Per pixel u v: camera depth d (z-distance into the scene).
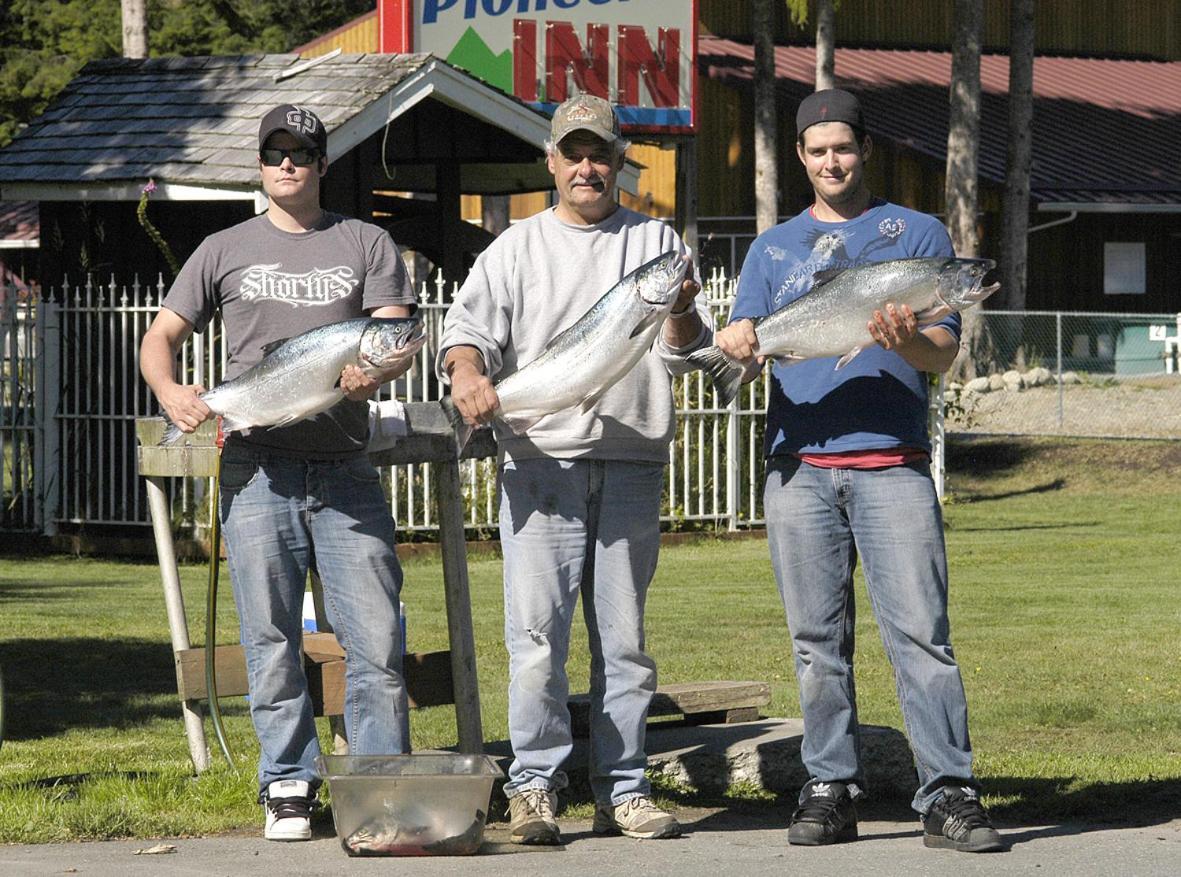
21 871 6.82
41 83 49.00
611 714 7.70
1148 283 45.97
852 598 7.76
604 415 7.56
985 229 43.53
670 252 7.12
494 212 39.91
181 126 21.41
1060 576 19.36
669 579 19.31
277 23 57.34
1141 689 12.58
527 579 7.59
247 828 7.86
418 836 7.20
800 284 7.66
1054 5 56.38
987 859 7.08
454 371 7.44
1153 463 30.91
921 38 53.53
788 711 11.40
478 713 8.48
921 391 7.58
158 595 17.50
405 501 21.27
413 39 27.47
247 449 7.52
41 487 21.34
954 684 7.47
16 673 13.28
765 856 7.18
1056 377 37.38
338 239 7.64
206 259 7.61
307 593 9.67
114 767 9.55
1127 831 7.80
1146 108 51.91
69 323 21.27
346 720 7.75
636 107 29.23
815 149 7.62
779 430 7.69
